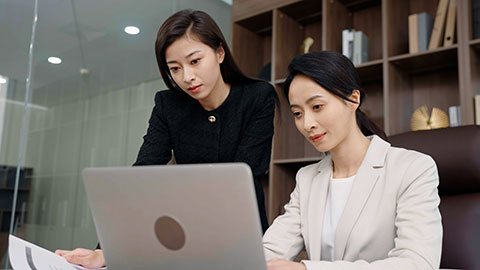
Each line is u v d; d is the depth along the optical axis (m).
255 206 0.66
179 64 1.22
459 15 2.46
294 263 0.82
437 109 2.62
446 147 1.39
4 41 2.26
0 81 2.23
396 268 0.84
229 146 1.45
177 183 0.69
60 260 0.94
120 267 0.81
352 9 3.23
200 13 1.24
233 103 1.46
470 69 2.39
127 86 2.69
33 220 2.31
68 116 2.48
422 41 2.64
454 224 1.32
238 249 0.69
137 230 0.76
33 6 2.38
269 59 3.66
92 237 2.54
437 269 0.91
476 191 1.36
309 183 1.24
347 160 1.16
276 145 3.04
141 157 1.48
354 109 1.10
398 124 2.71
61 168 2.44
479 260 1.26
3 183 2.21
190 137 1.47
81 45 2.55
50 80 2.42
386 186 1.06
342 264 0.83
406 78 2.86
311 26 3.45
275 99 1.52
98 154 2.57
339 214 1.14
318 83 1.01
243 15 3.41
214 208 0.68
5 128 2.24
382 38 2.89
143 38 2.78
